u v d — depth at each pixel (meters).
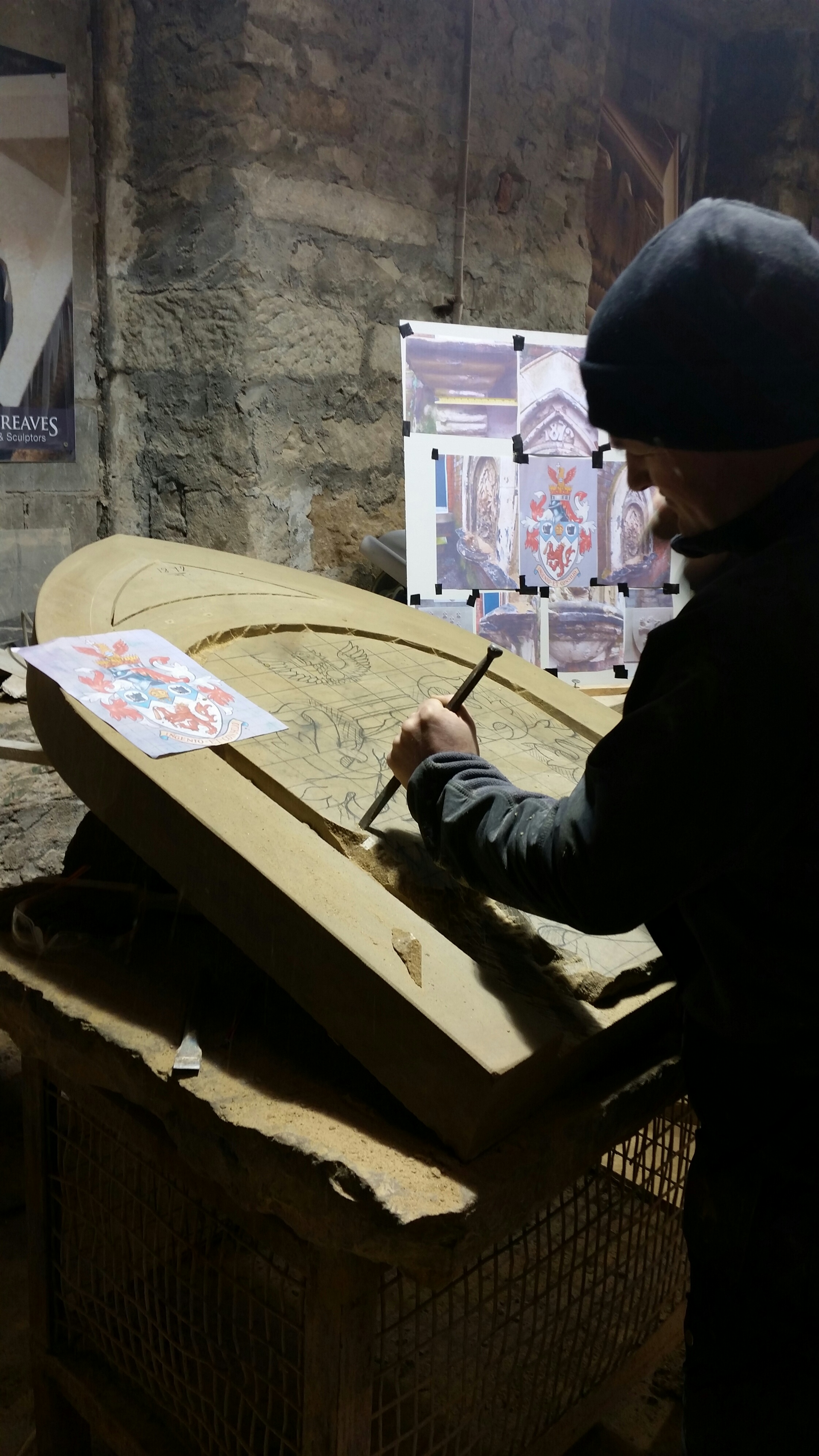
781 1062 0.89
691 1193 0.98
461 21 2.69
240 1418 1.19
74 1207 1.41
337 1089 1.06
